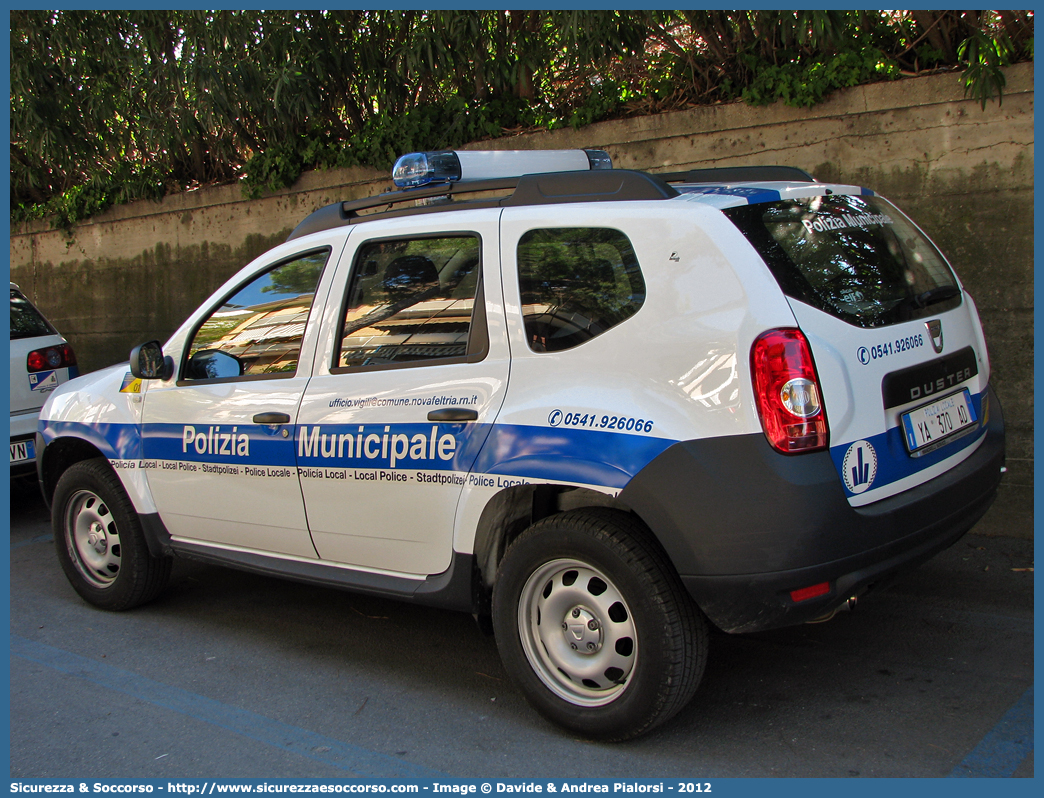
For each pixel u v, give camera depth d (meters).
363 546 3.71
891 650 3.75
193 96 7.78
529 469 3.12
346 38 7.42
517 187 3.45
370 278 3.75
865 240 3.31
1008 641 3.75
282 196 8.16
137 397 4.52
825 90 5.46
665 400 2.90
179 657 4.15
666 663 2.90
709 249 2.91
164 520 4.48
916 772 2.87
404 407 3.50
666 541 2.87
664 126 6.12
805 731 3.16
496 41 6.80
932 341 3.28
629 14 5.90
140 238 9.20
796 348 2.79
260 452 3.97
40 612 4.83
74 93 8.70
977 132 5.04
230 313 4.24
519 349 3.25
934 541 3.07
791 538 2.74
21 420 6.49
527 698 3.27
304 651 4.16
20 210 10.09
